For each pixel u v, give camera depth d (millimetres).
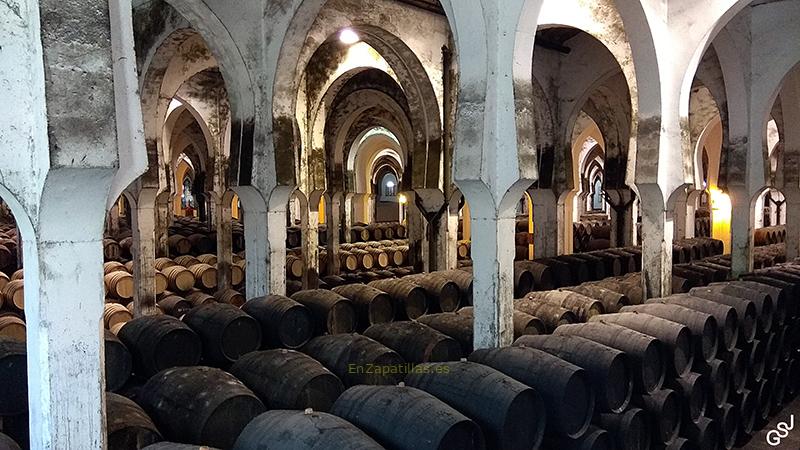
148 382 5074
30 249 3531
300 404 5070
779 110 13914
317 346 6223
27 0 3316
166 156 19938
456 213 12422
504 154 5754
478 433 4094
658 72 8078
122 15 3715
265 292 8562
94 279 3633
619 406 5430
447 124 11758
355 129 25328
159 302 11625
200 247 18000
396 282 9492
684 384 6230
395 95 16750
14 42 3328
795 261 12273
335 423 3832
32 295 3549
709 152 22406
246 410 4695
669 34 8234
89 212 3557
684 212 19562
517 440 4539
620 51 10031
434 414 4016
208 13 8047
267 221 8508
